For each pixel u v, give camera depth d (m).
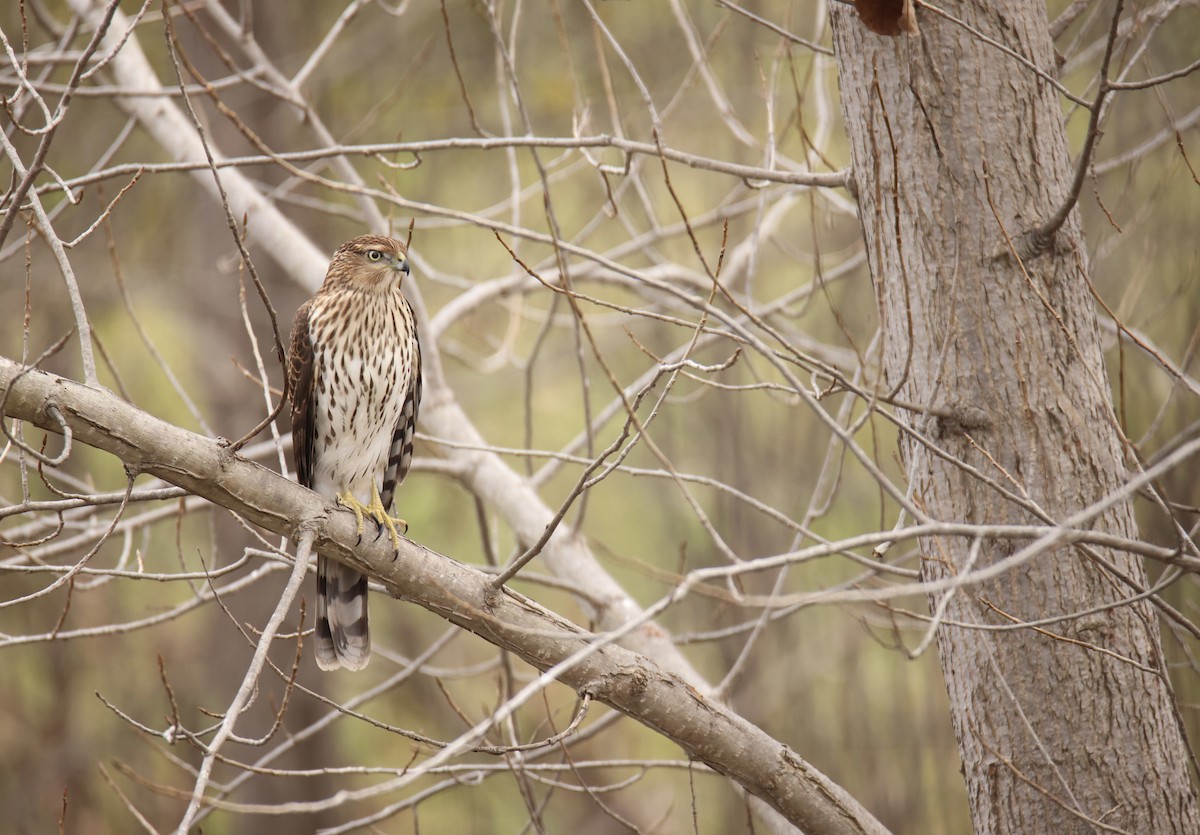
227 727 5.38
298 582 6.42
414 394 10.02
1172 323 11.46
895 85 7.45
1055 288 7.27
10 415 6.15
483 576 7.14
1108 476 7.17
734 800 15.33
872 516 14.77
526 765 8.33
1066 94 6.38
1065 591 7.09
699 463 15.17
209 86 7.59
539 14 15.21
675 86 14.97
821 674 14.50
